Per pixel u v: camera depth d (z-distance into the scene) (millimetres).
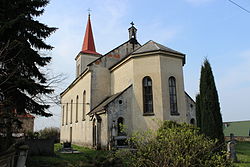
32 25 12391
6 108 9398
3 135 9805
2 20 10961
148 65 19953
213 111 13859
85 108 24812
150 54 20016
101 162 11375
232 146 13930
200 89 14797
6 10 11367
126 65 21734
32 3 12539
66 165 12359
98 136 19250
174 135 6840
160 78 19234
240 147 23750
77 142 26344
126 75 21500
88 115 22859
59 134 37938
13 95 11312
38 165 12078
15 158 9211
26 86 11258
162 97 18812
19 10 11922
